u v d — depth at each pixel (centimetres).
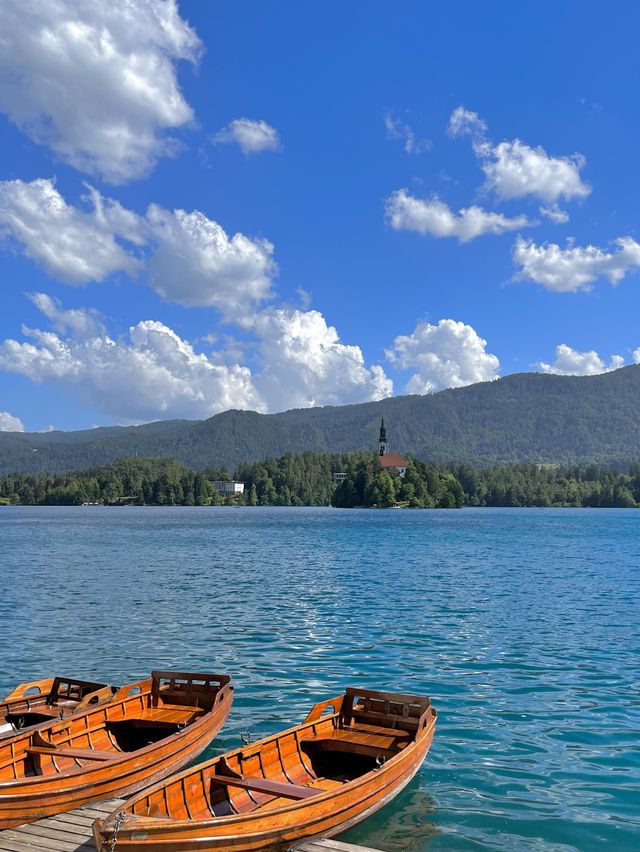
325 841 1230
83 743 1627
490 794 1567
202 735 1675
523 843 1355
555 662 2741
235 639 3136
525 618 3694
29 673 2569
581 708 2172
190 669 2619
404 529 12975
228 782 1316
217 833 1127
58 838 1230
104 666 2662
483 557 7412
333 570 6091
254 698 2255
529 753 1809
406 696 1655
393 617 3706
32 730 1523
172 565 6500
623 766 1730
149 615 3747
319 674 2547
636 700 2256
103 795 1396
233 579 5372
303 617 3697
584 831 1405
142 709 1823
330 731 1638
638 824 1437
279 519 17875
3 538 10531
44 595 4497
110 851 1080
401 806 1504
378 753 1502
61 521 17175
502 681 2467
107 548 8569
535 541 9906
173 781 1248
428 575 5697
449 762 1747
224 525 14725
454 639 3158
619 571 6062
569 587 4959
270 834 1173
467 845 1343
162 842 1093
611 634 3281
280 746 1500
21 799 1280
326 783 1500
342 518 18388
